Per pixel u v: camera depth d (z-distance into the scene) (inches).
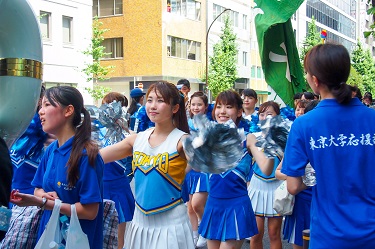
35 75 87.2
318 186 100.7
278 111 208.4
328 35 2294.5
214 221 166.2
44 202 108.0
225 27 1267.2
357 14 2844.5
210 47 1328.7
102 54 1004.6
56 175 113.9
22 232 123.7
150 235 121.8
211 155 108.7
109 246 136.1
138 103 306.5
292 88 316.2
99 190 113.7
